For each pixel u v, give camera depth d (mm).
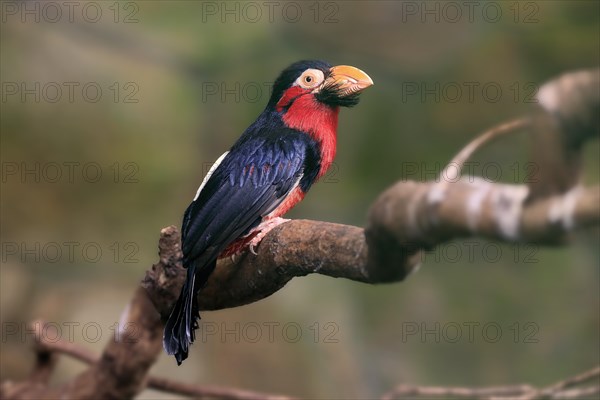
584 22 12000
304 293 14617
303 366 14031
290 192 6559
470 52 12641
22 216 13336
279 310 14289
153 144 13734
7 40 13328
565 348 13617
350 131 13164
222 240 6016
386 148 13031
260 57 13633
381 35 13148
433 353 14227
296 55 13539
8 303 13031
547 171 2809
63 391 6641
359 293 14773
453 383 13961
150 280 5691
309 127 6770
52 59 13539
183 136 13805
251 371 13875
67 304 13305
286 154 6535
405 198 3248
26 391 6902
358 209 13383
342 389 14055
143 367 6297
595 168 9695
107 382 6434
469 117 12609
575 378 5676
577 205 2740
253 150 6523
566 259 13703
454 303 14195
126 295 13633
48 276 13422
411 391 6227
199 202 6238
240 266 5227
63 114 13500
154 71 13820
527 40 12211
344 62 13375
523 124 3182
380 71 13172
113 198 13680
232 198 6238
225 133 13586
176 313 5262
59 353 7414
